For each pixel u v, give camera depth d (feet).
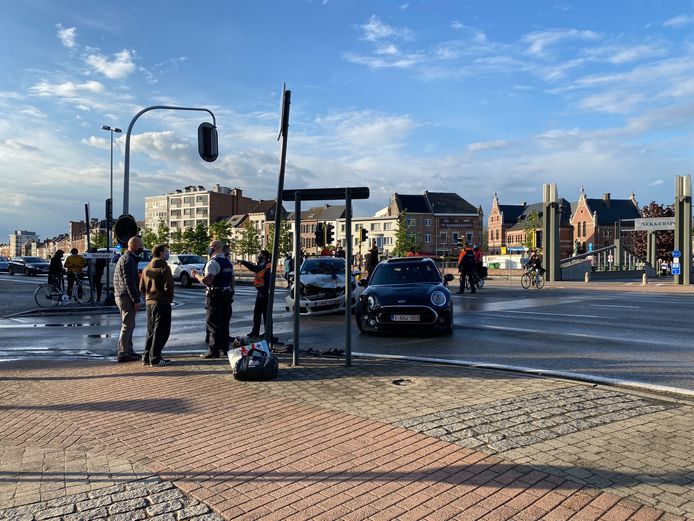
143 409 16.85
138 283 26.50
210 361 25.14
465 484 10.77
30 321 45.03
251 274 146.72
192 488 10.87
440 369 21.84
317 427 14.65
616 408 15.85
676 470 11.33
